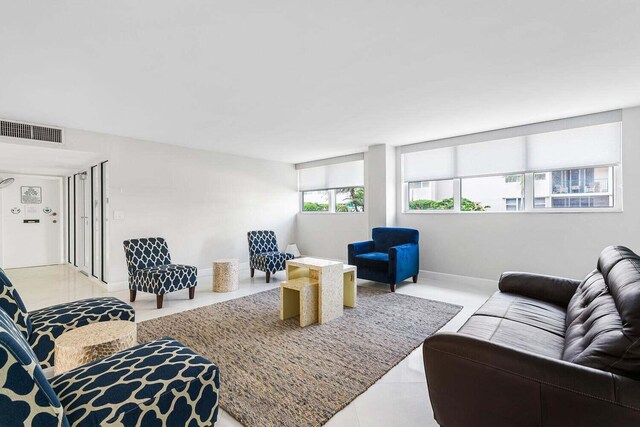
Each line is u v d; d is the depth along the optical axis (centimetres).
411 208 524
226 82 262
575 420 108
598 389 105
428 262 495
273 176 646
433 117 365
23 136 361
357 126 402
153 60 223
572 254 374
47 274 542
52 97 290
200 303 374
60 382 127
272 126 398
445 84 270
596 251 359
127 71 239
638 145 329
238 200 586
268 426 159
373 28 187
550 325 189
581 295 203
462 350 129
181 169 508
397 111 342
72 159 459
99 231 470
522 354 120
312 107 327
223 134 437
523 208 412
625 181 337
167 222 490
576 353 133
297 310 331
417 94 292
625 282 143
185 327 293
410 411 173
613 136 347
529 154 402
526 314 204
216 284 432
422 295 399
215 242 550
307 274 358
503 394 121
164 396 123
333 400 181
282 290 312
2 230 585
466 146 456
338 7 167
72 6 163
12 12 166
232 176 577
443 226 479
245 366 219
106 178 448
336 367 218
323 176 646
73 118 356
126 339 178
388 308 347
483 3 164
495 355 122
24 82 256
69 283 479
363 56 221
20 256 603
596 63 231
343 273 333
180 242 505
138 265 399
